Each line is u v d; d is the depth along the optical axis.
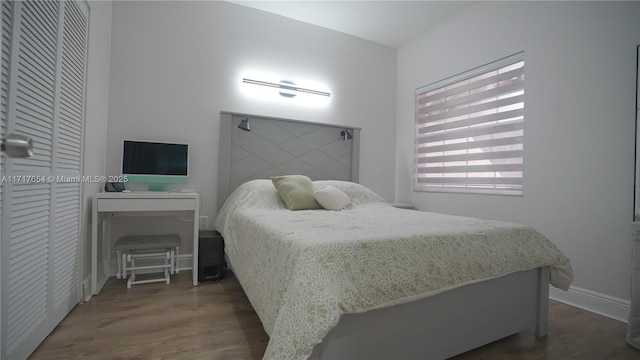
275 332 0.99
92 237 2.02
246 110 2.97
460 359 1.41
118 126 2.49
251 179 2.96
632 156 1.85
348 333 1.10
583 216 2.07
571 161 2.13
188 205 2.29
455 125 3.08
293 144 3.16
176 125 2.69
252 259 1.61
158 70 2.64
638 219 1.82
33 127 1.31
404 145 3.68
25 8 1.22
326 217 1.91
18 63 1.18
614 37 1.94
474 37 2.88
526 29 2.44
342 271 1.08
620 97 1.90
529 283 1.59
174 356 1.36
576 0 2.13
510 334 1.51
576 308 2.04
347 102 3.50
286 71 3.16
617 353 1.49
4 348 1.12
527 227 1.66
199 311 1.84
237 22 2.94
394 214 2.12
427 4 2.90
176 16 2.71
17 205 1.20
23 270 1.25
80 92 1.84
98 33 2.15
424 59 3.44
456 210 3.02
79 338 1.49
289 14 3.11
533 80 2.38
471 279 1.32
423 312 1.25
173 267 2.56
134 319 1.71
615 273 1.91
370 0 2.87
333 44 3.42
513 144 2.54
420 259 1.25
